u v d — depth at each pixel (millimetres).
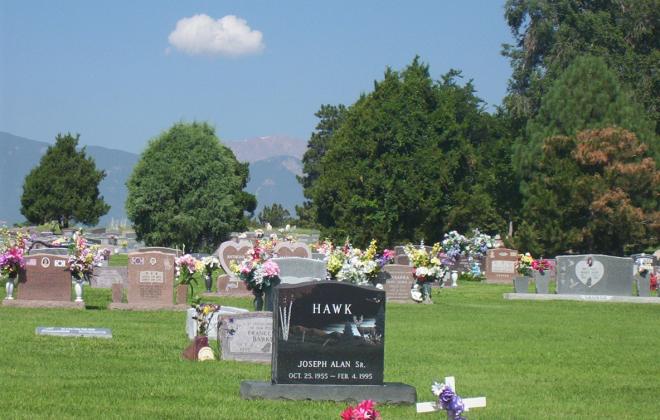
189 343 22234
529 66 91500
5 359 18984
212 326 22359
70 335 22938
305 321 15578
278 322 15547
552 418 15500
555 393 17906
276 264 27375
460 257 59906
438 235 78062
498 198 80438
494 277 56375
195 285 42875
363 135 77500
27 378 17094
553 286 52062
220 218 83875
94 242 77438
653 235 68562
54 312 28875
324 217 81125
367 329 15672
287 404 15250
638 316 36344
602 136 68938
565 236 67000
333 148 80562
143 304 30766
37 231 82625
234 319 19969
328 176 78500
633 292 47406
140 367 18734
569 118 76438
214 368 18859
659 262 64000
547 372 20484
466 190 79625
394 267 38062
